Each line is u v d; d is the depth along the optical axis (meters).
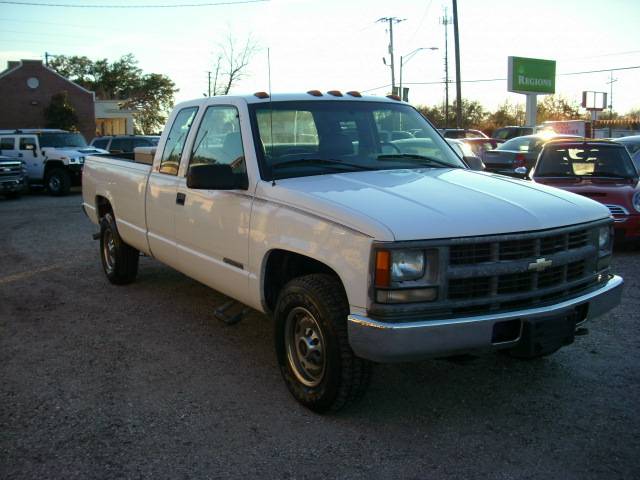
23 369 4.74
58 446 3.59
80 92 46.88
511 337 3.56
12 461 3.43
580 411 3.96
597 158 9.43
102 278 7.60
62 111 44.53
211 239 4.81
